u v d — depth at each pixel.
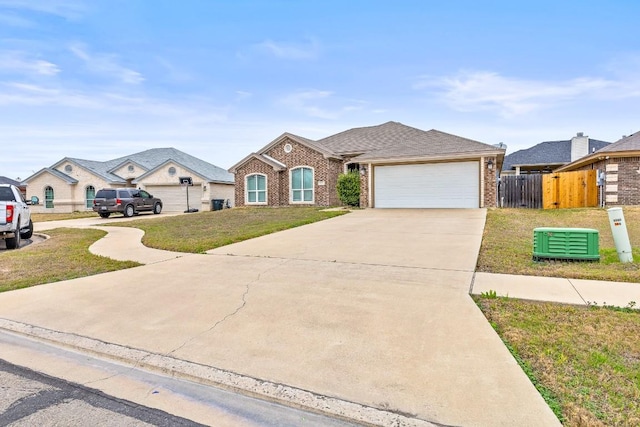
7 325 4.57
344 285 5.77
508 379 2.98
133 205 23.16
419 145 18.72
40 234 13.94
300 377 3.17
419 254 7.80
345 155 21.44
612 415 2.47
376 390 2.92
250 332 4.12
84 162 30.66
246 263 7.47
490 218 12.81
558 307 4.61
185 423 2.65
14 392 3.10
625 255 6.92
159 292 5.72
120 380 3.30
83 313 4.91
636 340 3.62
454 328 4.04
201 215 18.83
